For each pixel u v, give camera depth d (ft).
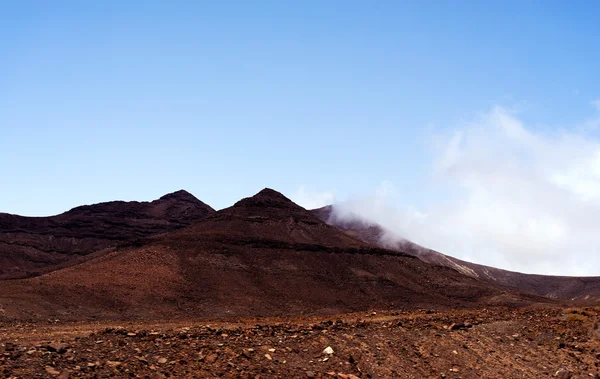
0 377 67.31
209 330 99.86
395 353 99.66
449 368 98.58
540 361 108.27
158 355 82.64
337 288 405.39
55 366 73.15
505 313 152.25
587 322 133.90
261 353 89.86
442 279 466.29
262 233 465.47
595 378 102.58
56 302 260.62
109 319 257.96
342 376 86.12
